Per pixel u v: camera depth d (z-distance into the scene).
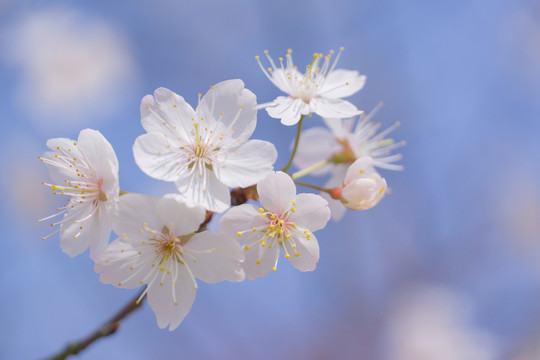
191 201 0.39
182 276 0.39
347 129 0.44
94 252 0.39
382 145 0.44
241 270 0.39
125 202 0.38
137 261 0.39
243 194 0.40
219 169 0.39
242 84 0.40
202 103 0.40
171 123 0.39
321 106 0.41
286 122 0.40
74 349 0.41
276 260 0.39
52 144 0.40
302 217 0.39
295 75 0.42
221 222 0.39
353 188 0.40
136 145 0.39
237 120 0.40
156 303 0.39
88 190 0.39
